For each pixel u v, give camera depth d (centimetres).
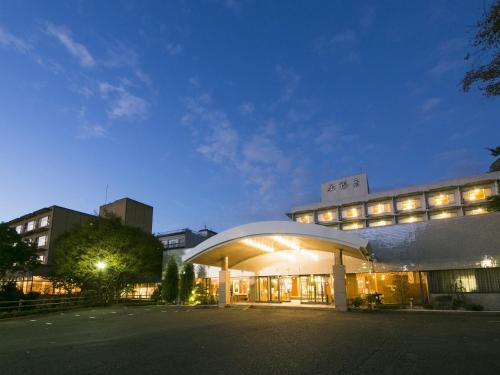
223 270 2814
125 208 5725
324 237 2136
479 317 1806
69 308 2866
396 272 2616
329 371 741
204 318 1908
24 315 2419
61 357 930
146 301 3575
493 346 994
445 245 2470
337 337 1175
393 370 744
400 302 2514
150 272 4097
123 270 3516
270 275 3112
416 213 5966
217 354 928
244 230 2309
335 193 6838
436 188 5875
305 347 1002
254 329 1405
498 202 2281
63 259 3675
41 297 3644
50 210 5603
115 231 3625
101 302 3319
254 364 809
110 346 1083
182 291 3250
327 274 2900
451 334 1227
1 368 820
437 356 870
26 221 6100
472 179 5659
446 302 2298
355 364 797
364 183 6606
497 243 2311
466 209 5662
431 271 2503
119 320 1920
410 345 1018
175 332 1372
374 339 1129
